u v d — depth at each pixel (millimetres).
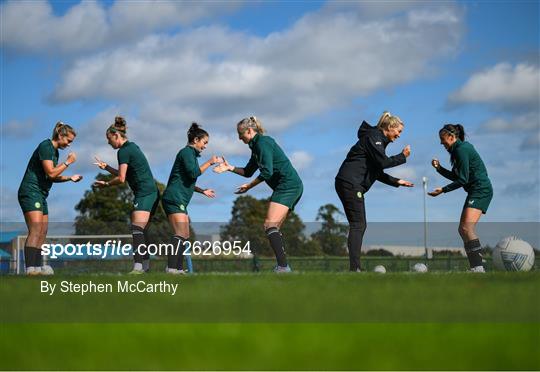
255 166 9297
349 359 3568
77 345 3572
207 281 6117
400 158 8945
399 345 3605
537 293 4980
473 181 9625
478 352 3578
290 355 3557
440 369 3414
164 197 9281
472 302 4559
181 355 3527
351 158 8992
